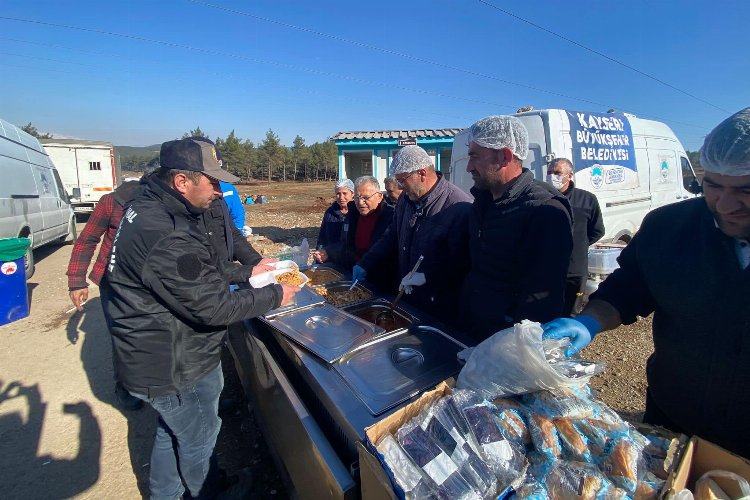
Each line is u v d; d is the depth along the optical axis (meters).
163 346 1.56
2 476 2.37
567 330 1.27
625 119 5.29
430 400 1.10
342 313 2.05
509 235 1.64
